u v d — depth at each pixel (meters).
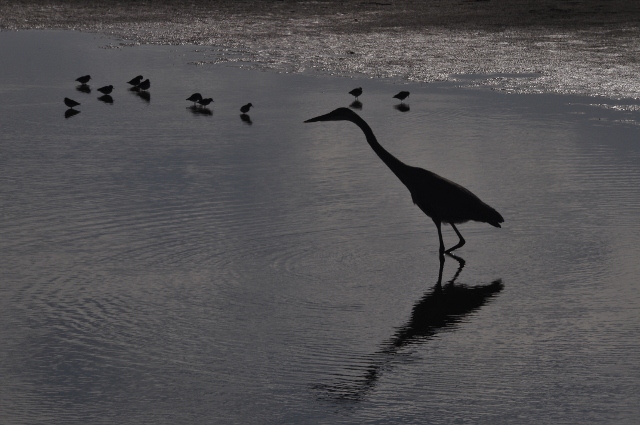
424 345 10.56
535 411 9.03
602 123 22.12
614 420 8.82
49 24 44.62
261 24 43.25
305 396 9.45
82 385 9.75
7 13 48.38
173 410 9.20
